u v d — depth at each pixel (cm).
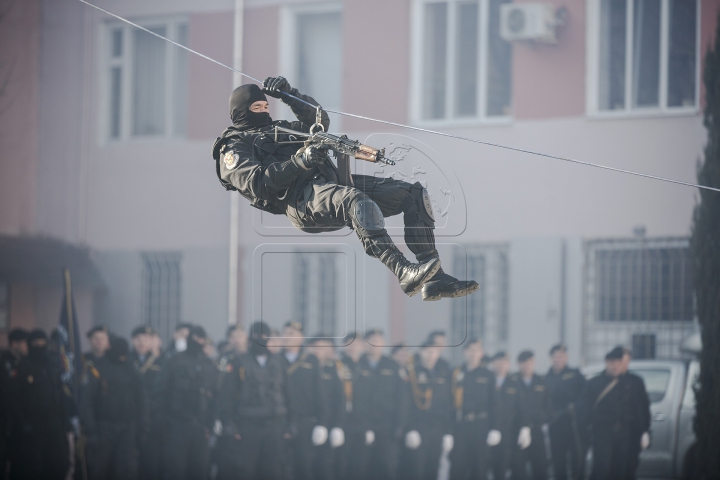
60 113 3694
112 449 2389
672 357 2967
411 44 3397
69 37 3716
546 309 3094
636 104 3133
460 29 3366
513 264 3150
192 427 2411
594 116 3134
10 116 3672
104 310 3600
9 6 3691
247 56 3562
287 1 3528
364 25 3450
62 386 2477
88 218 3650
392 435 2547
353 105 3441
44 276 3497
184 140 3597
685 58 3086
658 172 3058
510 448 2517
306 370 2539
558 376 2598
